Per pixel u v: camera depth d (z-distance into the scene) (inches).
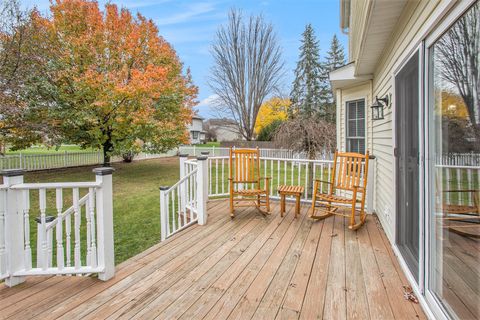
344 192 241.9
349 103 257.1
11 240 96.0
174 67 463.8
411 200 101.0
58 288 94.9
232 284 97.5
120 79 378.3
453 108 66.6
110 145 442.6
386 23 117.4
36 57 328.8
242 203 214.5
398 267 109.3
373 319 77.4
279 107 802.2
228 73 729.0
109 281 99.7
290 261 115.5
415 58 93.3
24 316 79.3
